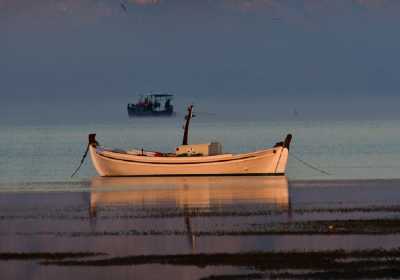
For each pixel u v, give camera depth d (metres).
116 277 118.62
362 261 122.62
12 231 151.00
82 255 130.88
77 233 148.25
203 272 119.62
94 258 128.88
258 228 149.00
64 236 145.75
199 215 165.50
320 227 148.62
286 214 164.62
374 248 130.62
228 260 125.56
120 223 158.00
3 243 140.38
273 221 156.25
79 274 120.38
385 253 127.06
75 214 169.75
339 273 116.75
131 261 126.62
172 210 173.00
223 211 170.25
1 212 173.88
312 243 135.50
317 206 175.12
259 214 165.25
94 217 165.38
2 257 130.12
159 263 125.06
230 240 139.25
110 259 127.94
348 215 161.75
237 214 165.75
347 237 139.25
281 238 139.88
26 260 128.25
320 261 123.19
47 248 136.25
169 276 118.38
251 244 136.00
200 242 138.50
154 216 165.38
